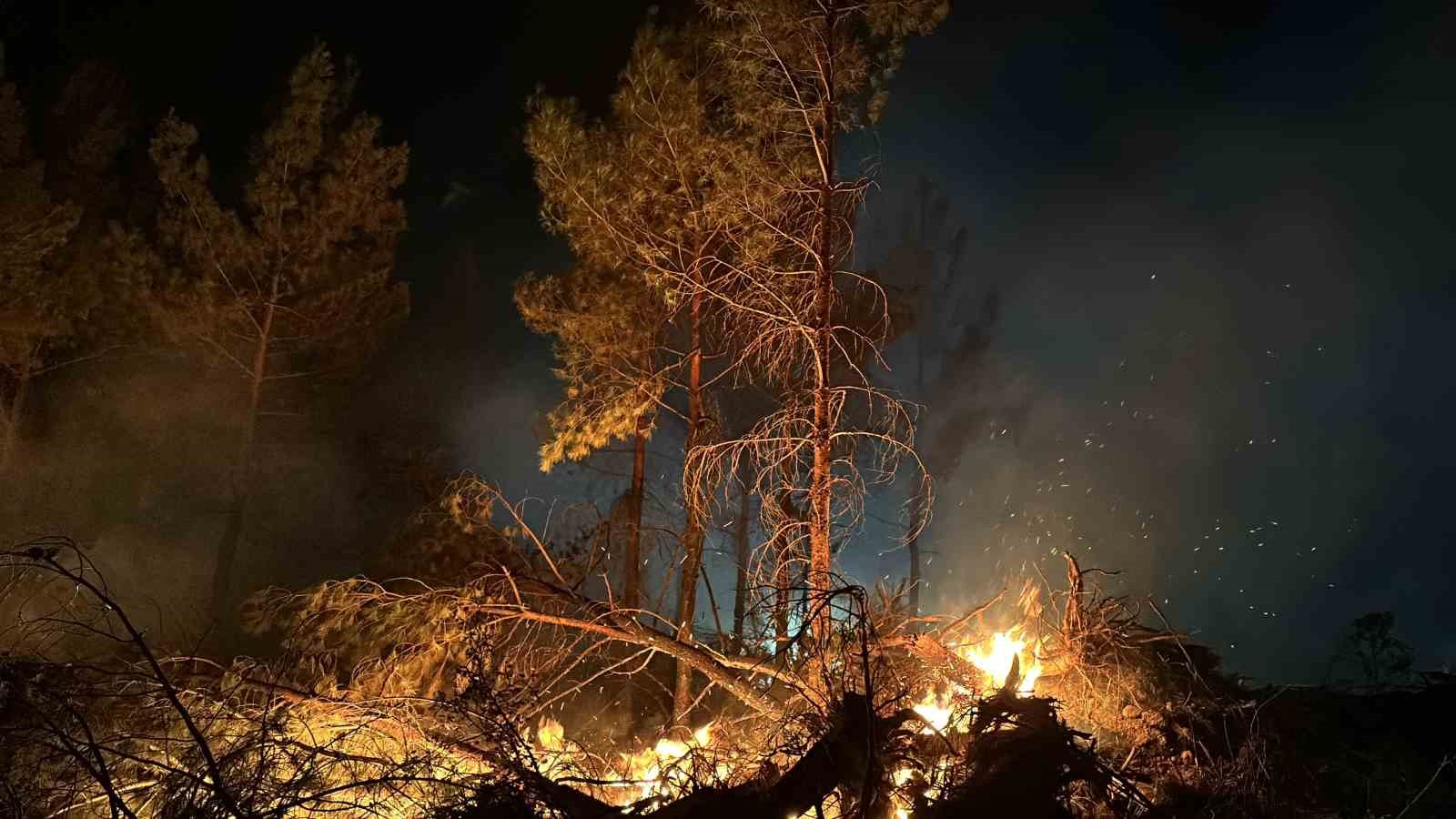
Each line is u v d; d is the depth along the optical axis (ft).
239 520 40.96
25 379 43.24
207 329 40.83
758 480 26.76
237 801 15.57
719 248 29.63
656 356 32.58
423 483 32.55
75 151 47.62
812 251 26.27
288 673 23.62
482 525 28.50
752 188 26.94
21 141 41.24
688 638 28.12
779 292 26.91
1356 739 20.80
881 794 15.92
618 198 29.71
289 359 46.78
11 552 18.40
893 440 26.61
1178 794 17.57
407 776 16.31
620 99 29.99
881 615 24.59
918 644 22.62
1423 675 24.41
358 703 19.81
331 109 42.11
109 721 19.31
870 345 29.58
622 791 19.43
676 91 29.37
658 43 31.09
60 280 41.68
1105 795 15.99
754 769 18.38
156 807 16.76
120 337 45.50
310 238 41.14
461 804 16.16
